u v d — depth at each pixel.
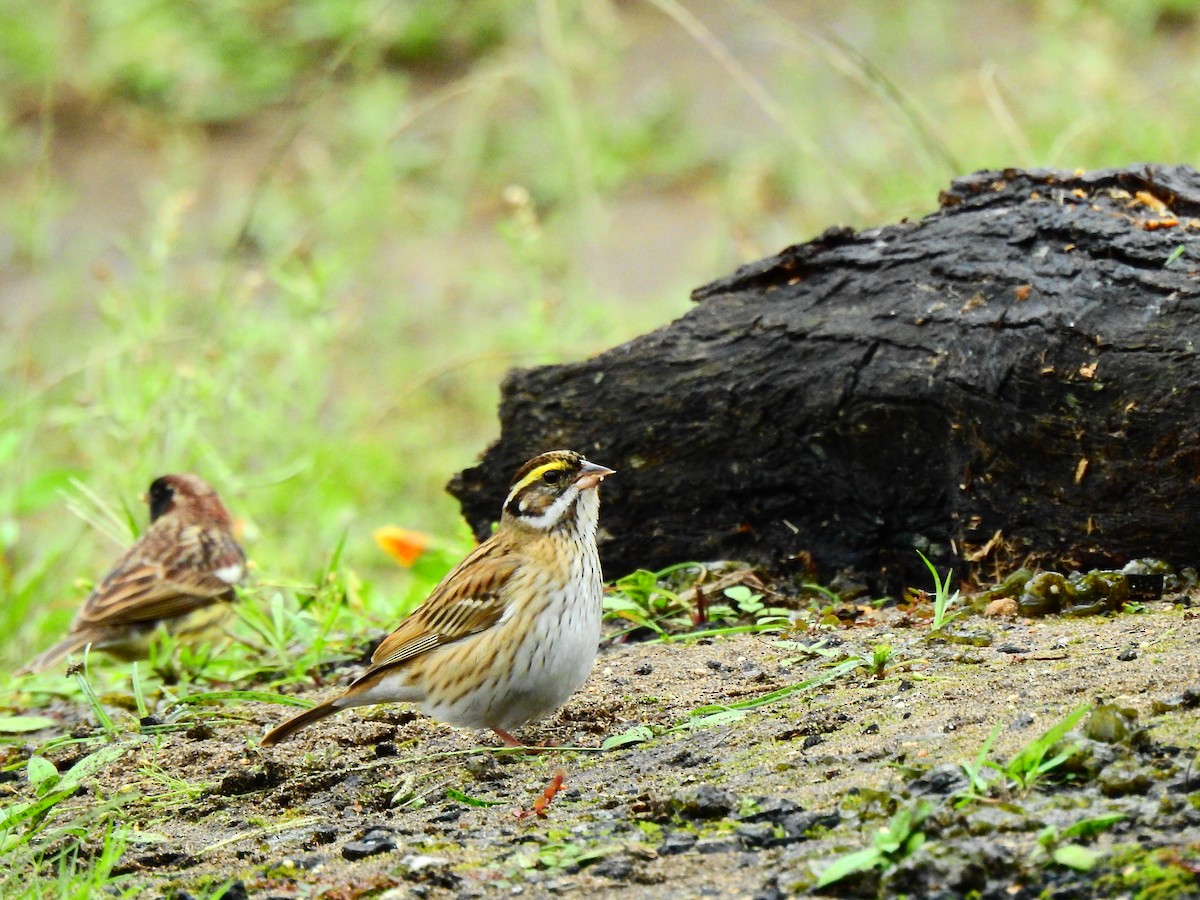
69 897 7.85
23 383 19.00
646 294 24.81
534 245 18.59
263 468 18.75
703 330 12.08
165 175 29.69
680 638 11.26
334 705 9.82
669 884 7.25
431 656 9.61
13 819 9.06
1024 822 7.08
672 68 31.05
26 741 11.76
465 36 32.78
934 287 11.25
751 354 11.81
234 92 32.31
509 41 32.03
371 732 10.41
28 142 31.02
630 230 26.89
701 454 12.13
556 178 28.09
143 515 16.97
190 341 19.69
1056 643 9.46
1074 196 11.27
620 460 12.39
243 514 16.83
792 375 11.64
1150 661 8.75
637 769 8.87
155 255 18.16
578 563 9.60
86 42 33.06
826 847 7.30
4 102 31.88
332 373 23.77
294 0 34.09
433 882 7.61
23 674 14.05
